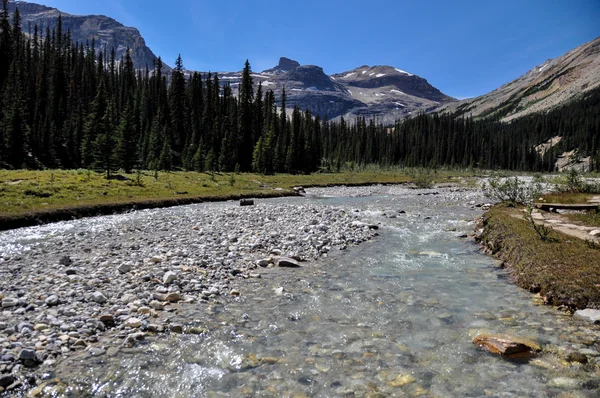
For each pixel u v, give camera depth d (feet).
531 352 21.40
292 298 31.73
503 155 559.38
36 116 257.55
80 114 274.36
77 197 99.81
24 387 17.58
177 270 37.76
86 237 57.98
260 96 368.27
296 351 22.12
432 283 36.17
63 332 22.99
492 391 17.79
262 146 279.49
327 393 17.83
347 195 167.73
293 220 75.92
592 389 17.67
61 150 252.21
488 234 55.67
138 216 85.87
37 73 322.14
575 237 42.24
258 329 25.23
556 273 32.14
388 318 27.30
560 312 27.58
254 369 20.06
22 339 21.56
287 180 228.84
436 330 25.08
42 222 74.23
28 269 37.55
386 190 199.41
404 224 75.66
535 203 76.64
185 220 75.77
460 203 119.14
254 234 59.82
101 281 33.06
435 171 407.03
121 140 195.21
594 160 440.45
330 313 28.30
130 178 151.53
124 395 17.52
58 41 433.07
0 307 26.53
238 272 39.34
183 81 329.52
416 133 583.99
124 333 23.75
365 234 63.16
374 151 515.50
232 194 143.02
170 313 27.48
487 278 37.68
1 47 312.09
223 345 22.74
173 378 19.01
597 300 27.07
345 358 21.26
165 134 280.51
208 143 294.25
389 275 39.22
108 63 544.21
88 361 20.26
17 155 208.54
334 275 39.27
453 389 18.07
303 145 330.75
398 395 17.65
